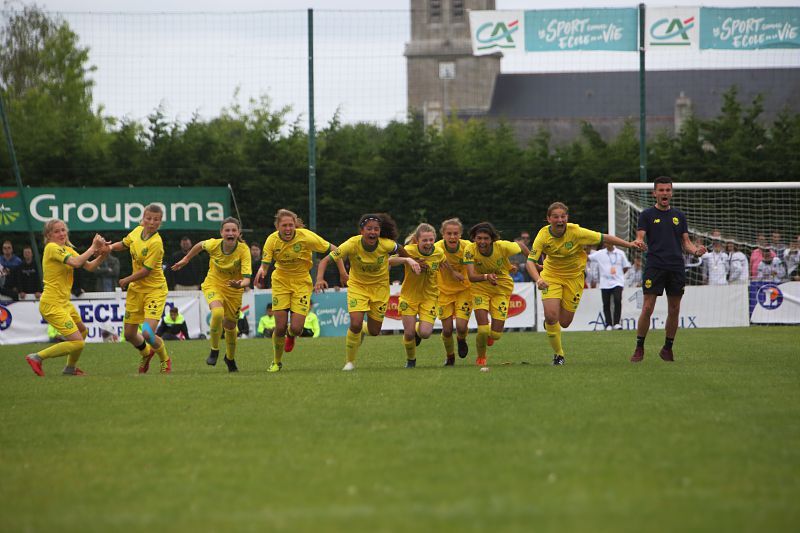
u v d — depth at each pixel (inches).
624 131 4254.4
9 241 3100.4
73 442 993.5
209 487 788.6
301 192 3634.4
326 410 1152.8
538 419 1055.0
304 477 813.2
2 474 850.8
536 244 1724.9
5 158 3659.0
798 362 1721.2
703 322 3063.5
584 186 3622.0
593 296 3009.4
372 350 2266.2
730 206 3449.8
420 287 1753.2
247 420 1095.0
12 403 1283.2
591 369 1587.1
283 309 1706.4
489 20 3147.1
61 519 704.4
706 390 1286.9
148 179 3678.6
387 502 725.3
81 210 3065.9
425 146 3676.2
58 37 6181.1
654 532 639.1
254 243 2984.7
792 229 3398.1
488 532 641.6
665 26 3122.5
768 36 3132.4
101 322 2888.8
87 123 4259.4
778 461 842.8
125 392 1378.0
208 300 1728.6
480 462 850.8
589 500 719.7
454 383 1389.0
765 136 3878.0
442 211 3644.2
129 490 786.8
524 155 3796.8
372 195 3649.1
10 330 2854.3
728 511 688.4
